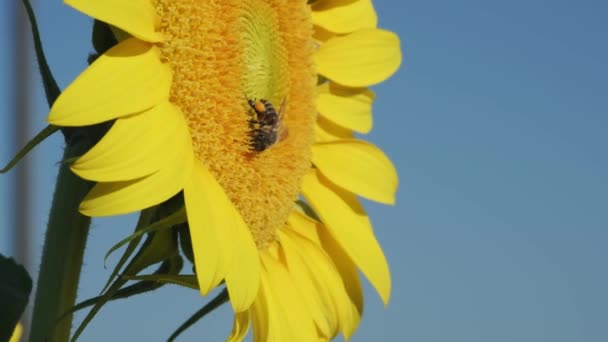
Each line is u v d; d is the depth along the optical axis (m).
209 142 0.48
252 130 0.49
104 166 0.44
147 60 0.45
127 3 0.44
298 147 0.53
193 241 0.45
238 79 0.49
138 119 0.45
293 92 0.53
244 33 0.50
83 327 0.45
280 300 0.51
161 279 0.46
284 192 0.52
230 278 0.46
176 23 0.47
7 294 0.45
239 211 0.49
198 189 0.46
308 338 0.51
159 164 0.45
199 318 0.50
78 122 0.43
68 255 0.46
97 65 0.44
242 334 0.49
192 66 0.47
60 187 0.46
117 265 0.46
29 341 0.46
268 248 0.53
